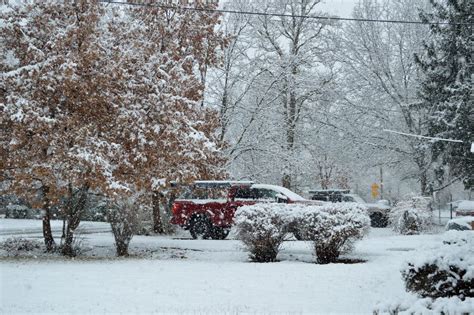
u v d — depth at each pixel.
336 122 35.56
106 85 15.23
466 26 31.73
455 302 6.10
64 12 15.53
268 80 31.03
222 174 24.02
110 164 15.46
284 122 31.25
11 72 14.53
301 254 15.66
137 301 9.23
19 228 25.34
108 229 26.39
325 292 10.01
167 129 15.84
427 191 32.94
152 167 16.16
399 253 15.50
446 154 30.62
